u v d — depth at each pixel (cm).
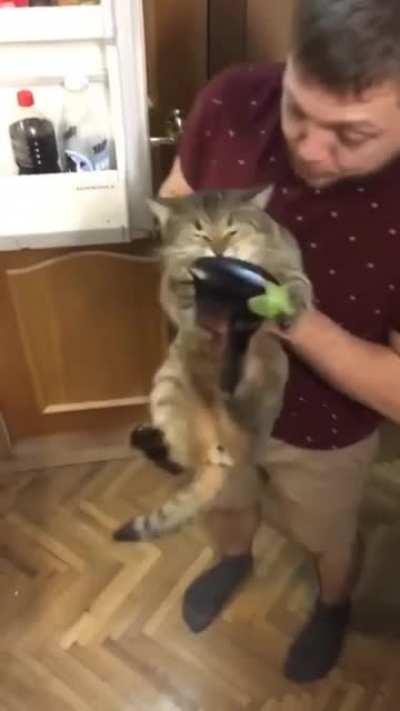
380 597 154
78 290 139
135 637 152
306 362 97
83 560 161
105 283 138
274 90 89
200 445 89
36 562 161
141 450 100
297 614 153
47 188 114
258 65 94
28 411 161
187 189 100
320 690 145
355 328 95
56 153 119
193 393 86
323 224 87
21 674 149
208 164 95
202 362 83
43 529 166
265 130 89
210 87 94
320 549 130
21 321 142
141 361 155
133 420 167
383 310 93
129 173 117
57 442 169
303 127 76
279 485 119
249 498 130
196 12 120
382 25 66
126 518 166
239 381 81
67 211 117
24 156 117
